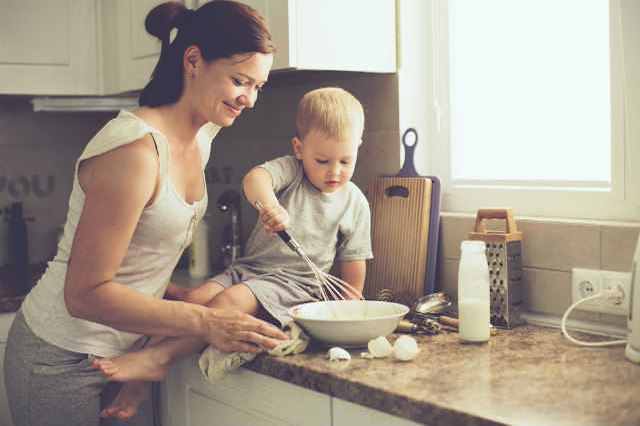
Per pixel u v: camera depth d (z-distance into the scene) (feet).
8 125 9.14
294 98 7.61
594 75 5.73
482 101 6.43
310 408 4.56
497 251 5.47
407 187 6.20
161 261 4.92
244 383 5.04
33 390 4.94
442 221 6.29
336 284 5.59
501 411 3.66
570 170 5.90
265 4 6.10
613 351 4.75
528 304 5.72
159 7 4.97
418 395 3.92
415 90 6.61
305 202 5.71
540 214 5.92
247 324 4.72
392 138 6.57
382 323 4.79
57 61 8.05
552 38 5.97
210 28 4.66
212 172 8.90
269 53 4.79
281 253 5.71
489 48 6.37
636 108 5.28
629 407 3.69
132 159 4.37
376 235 6.36
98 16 8.22
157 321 4.60
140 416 6.10
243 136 8.37
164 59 4.91
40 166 9.32
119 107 8.23
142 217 4.65
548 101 6.01
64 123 9.45
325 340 4.86
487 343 5.00
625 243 5.15
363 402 4.15
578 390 3.96
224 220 8.76
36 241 9.32
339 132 5.38
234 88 4.71
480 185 6.42
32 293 5.09
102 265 4.42
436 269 6.34
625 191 5.42
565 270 5.49
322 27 6.07
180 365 5.64
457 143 6.60
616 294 5.14
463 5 6.52
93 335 4.91
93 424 5.12
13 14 7.84
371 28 6.33
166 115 4.87
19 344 5.02
